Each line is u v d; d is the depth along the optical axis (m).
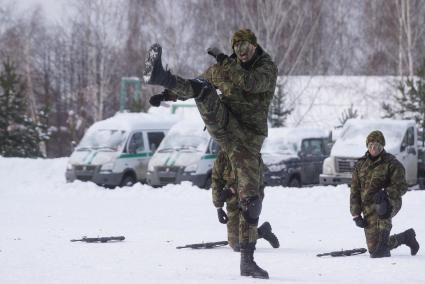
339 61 126.75
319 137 63.38
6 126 79.56
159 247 24.52
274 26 95.06
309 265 20.86
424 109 77.50
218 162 22.39
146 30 124.06
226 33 101.25
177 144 59.09
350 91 107.81
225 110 17.25
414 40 104.19
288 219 34.03
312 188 47.09
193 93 16.34
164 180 58.25
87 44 123.19
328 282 18.05
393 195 22.66
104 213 37.06
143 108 92.25
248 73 16.97
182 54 109.50
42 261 21.42
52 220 33.59
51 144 131.88
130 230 29.62
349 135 60.09
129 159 61.16
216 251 23.52
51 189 52.56
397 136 58.59
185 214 36.56
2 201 44.53
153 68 15.37
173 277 18.55
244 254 18.47
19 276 18.89
